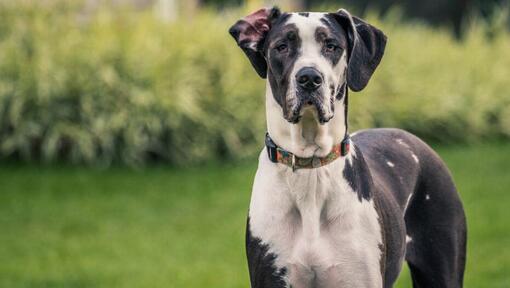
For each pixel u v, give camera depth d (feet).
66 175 42.37
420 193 19.36
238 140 46.47
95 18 49.03
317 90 15.69
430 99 55.98
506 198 40.40
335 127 16.49
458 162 49.67
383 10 89.56
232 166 45.57
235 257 31.07
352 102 50.75
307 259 16.33
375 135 19.75
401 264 18.16
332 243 16.39
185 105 45.24
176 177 42.98
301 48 16.06
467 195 40.98
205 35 48.80
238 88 47.29
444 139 56.80
